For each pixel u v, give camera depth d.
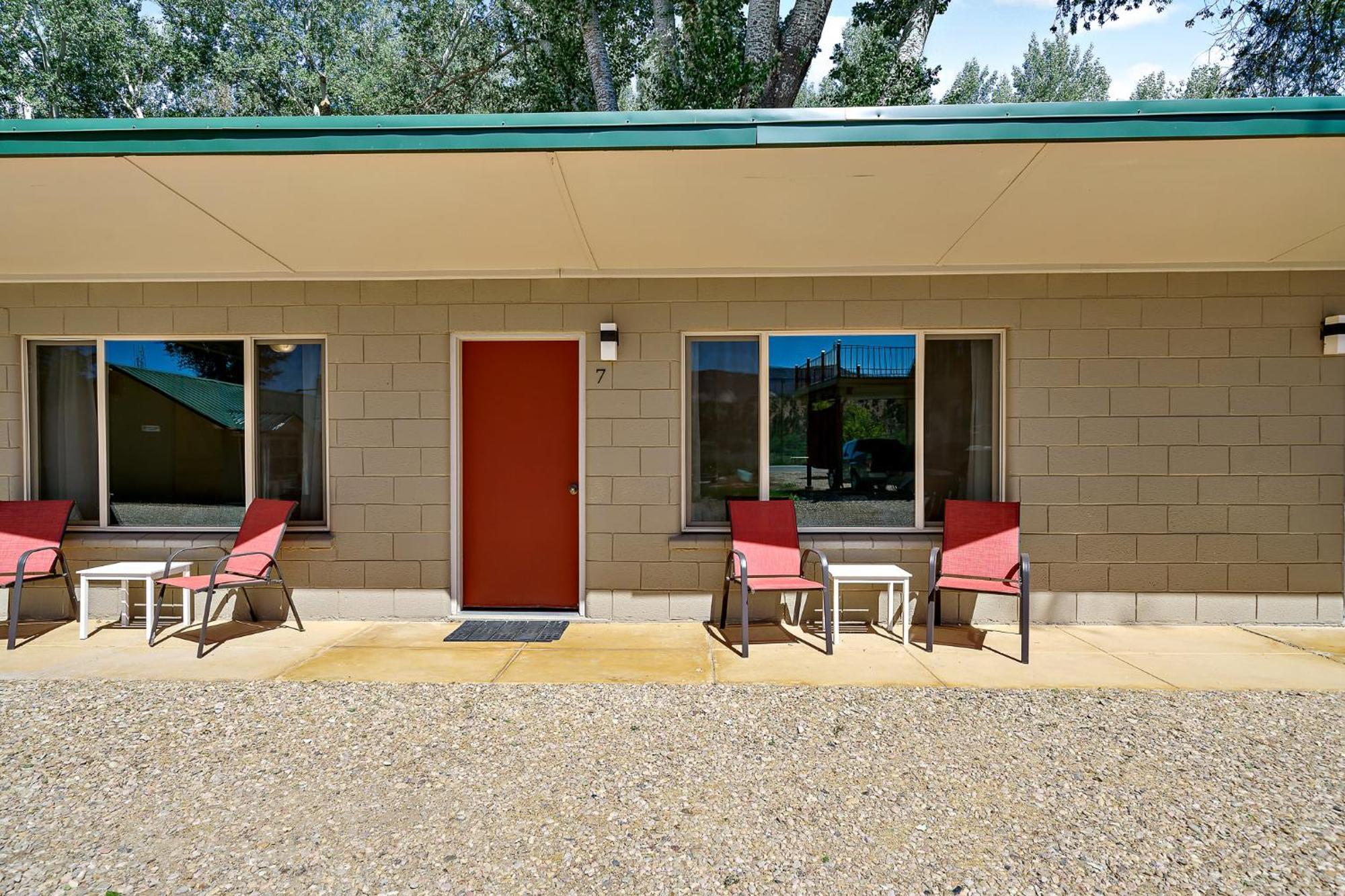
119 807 2.88
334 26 18.28
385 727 3.64
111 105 17.75
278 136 3.58
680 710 3.85
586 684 4.24
